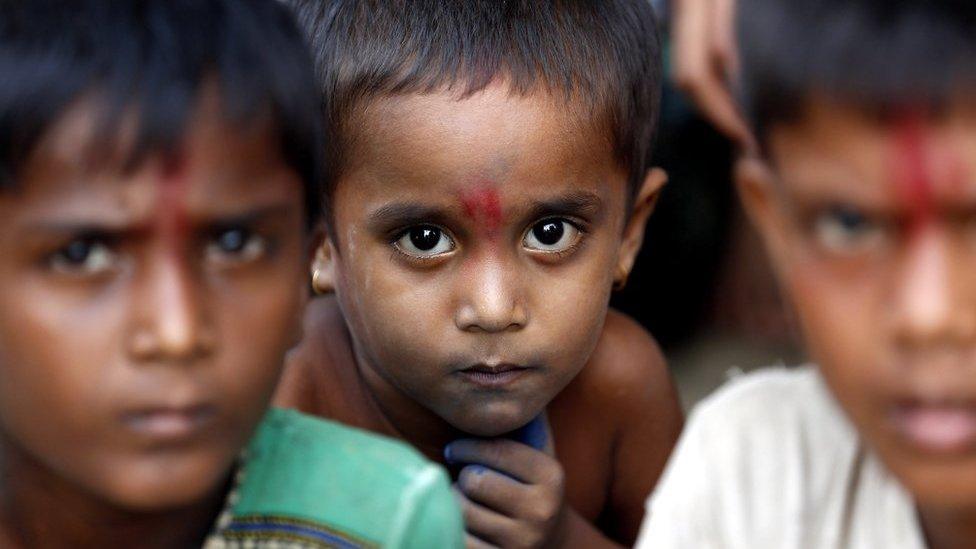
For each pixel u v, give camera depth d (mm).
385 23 4375
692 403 7445
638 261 7730
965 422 2514
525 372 4332
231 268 2781
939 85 2400
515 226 4199
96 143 2615
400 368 4402
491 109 4168
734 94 2955
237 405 2805
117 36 2707
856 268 2562
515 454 4707
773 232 2818
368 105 4254
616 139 4406
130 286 2686
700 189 7594
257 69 2787
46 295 2701
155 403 2684
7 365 2777
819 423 3338
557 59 4328
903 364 2521
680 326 8000
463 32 4312
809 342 2721
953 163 2426
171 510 3062
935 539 3137
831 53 2484
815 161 2553
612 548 5078
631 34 4633
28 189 2660
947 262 2463
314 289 4816
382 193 4246
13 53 2660
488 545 4750
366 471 3307
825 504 3277
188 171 2668
